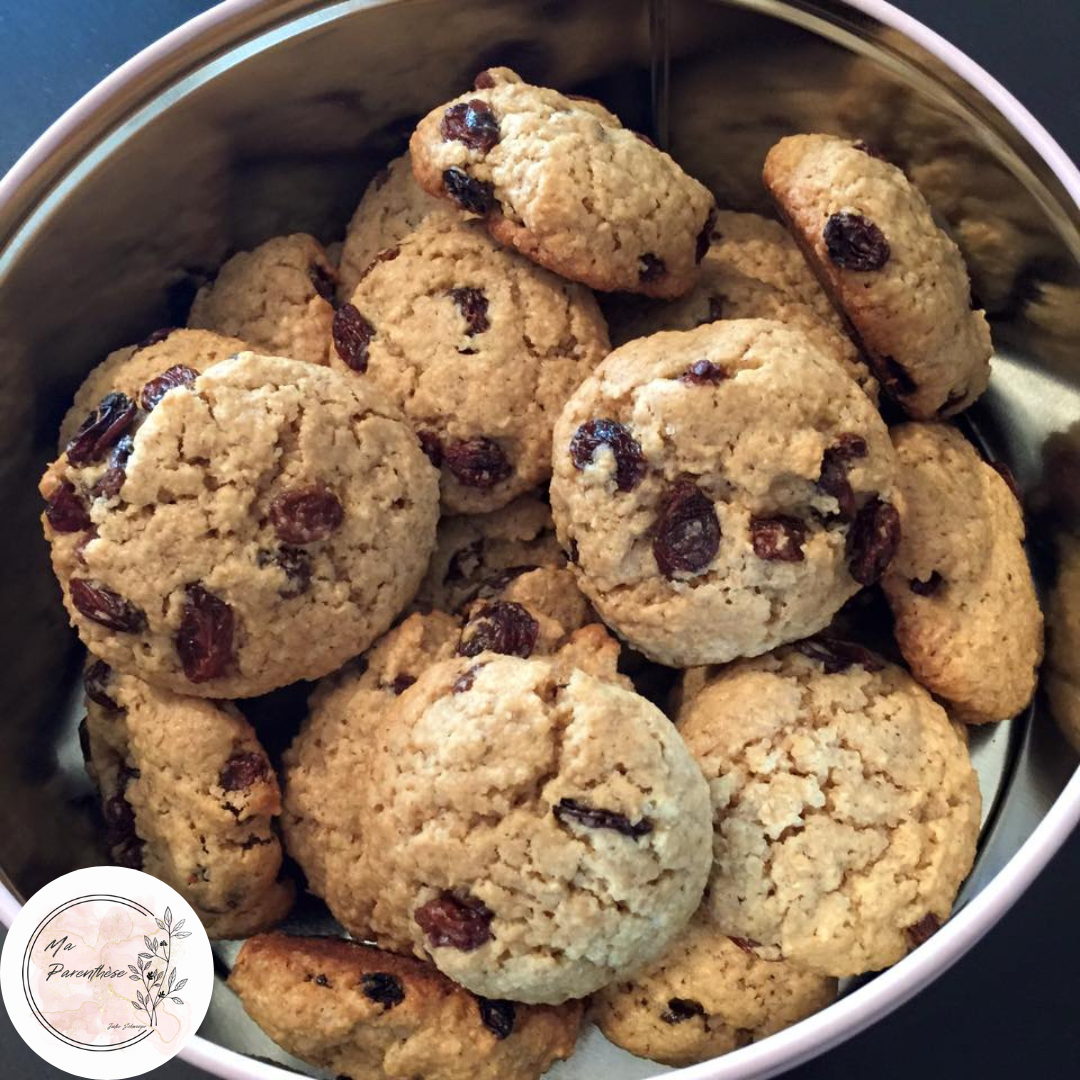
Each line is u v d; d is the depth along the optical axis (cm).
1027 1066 22
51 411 22
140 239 22
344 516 20
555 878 18
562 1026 20
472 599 22
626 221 20
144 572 19
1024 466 23
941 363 21
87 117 19
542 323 21
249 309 23
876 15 20
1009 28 25
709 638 20
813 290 24
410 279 22
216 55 20
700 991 19
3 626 21
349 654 21
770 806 19
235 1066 17
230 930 21
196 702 20
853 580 20
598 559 20
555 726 18
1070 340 21
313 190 24
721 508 19
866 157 21
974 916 17
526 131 20
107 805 21
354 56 21
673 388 19
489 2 21
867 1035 22
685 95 23
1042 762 21
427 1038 19
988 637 21
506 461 21
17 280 20
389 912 19
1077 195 19
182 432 19
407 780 19
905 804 19
